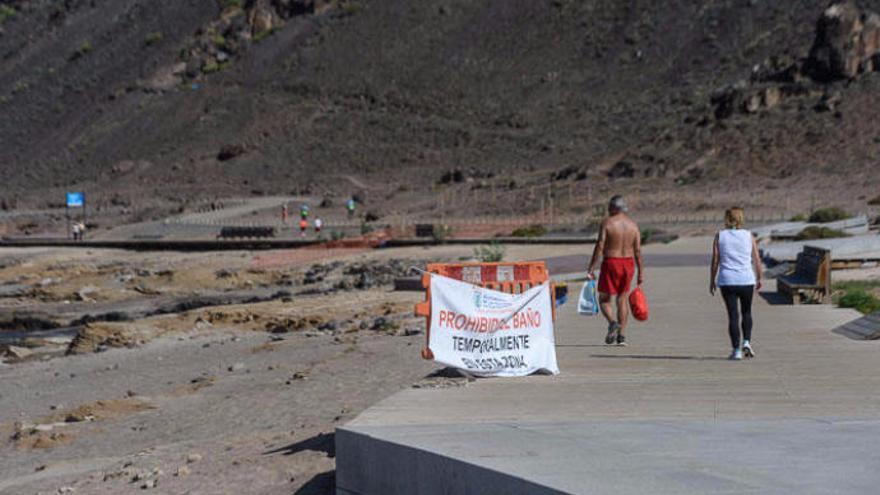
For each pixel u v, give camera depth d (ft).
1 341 120.26
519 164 484.33
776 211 296.10
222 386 64.69
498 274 39.93
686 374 39.45
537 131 529.45
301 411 50.42
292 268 203.10
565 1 652.48
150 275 206.49
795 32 536.01
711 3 598.75
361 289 147.84
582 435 25.53
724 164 374.63
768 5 574.15
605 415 30.17
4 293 185.88
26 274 222.69
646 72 561.43
